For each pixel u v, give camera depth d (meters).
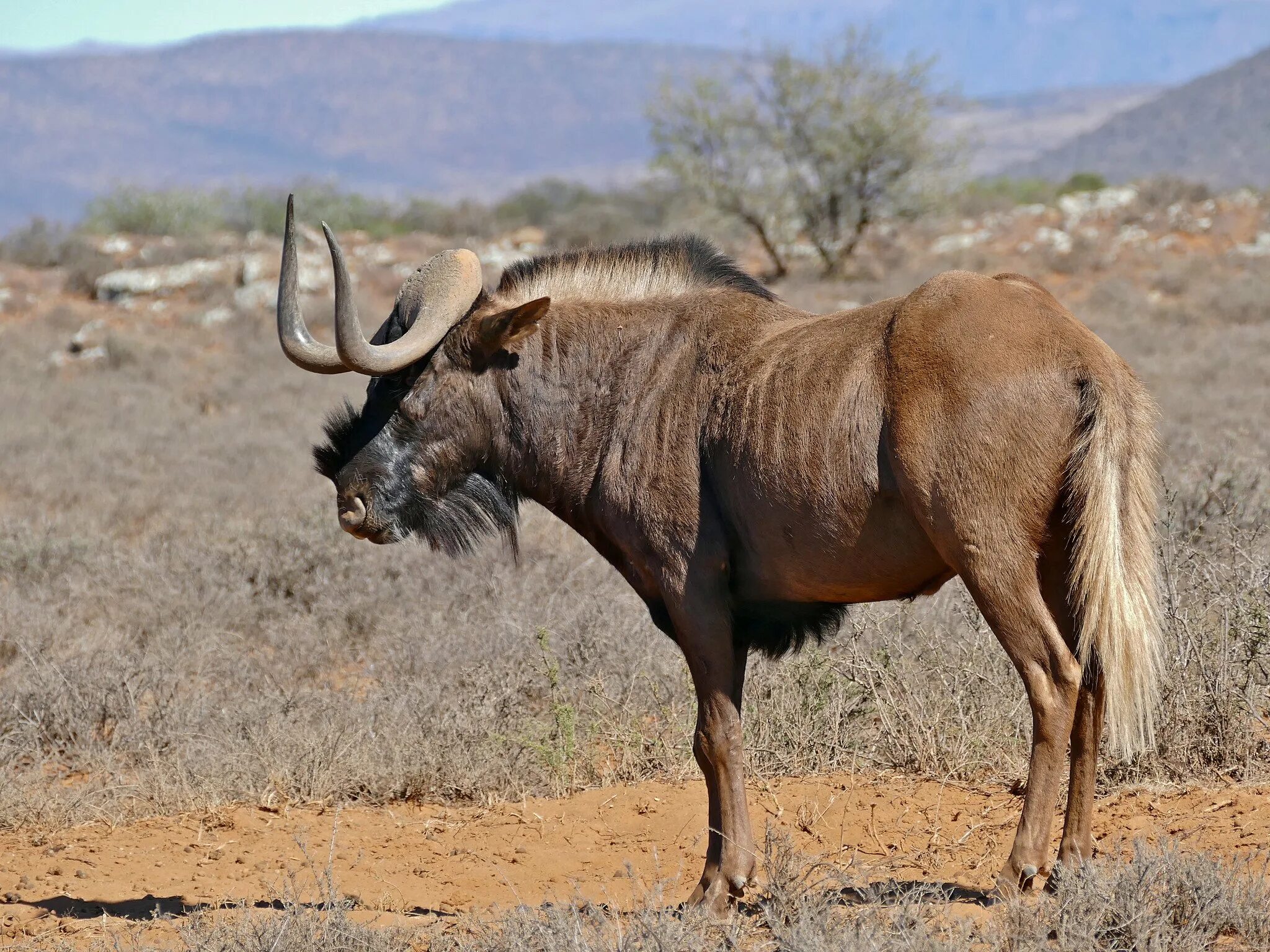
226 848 24.64
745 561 19.61
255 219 171.62
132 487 64.69
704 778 26.03
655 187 168.25
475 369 21.73
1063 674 17.20
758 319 20.23
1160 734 23.62
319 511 48.69
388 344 20.56
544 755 26.59
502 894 22.02
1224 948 16.31
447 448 21.94
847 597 19.28
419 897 22.02
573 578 38.56
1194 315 104.38
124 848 24.83
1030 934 16.06
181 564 44.16
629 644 30.88
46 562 46.56
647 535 20.11
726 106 138.88
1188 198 149.50
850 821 23.66
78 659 33.78
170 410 90.25
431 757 27.16
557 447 21.47
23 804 26.69
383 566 42.88
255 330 112.75
